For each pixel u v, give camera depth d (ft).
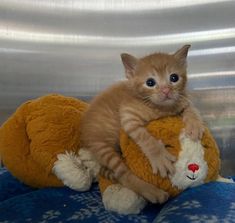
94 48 1.33
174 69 0.90
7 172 1.13
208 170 0.82
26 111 1.01
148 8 1.29
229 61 1.24
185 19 1.27
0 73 1.36
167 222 0.70
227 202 0.75
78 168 0.95
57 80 1.36
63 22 1.33
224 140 1.26
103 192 0.88
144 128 0.85
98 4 1.31
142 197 0.83
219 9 1.24
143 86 0.89
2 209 0.89
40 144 0.96
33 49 1.35
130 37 1.31
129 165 0.85
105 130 0.91
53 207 0.88
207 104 1.26
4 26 1.34
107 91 0.99
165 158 0.80
